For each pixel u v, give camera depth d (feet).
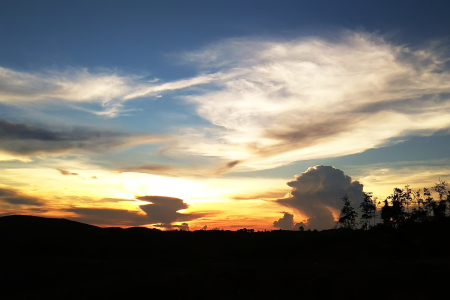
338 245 169.89
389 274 84.48
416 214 182.19
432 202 183.32
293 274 91.45
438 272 81.87
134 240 208.54
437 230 157.58
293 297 83.56
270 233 246.88
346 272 89.97
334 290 83.46
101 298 92.84
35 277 130.62
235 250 187.93
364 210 205.05
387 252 143.95
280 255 171.12
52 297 106.32
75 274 130.11
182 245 206.39
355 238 175.63
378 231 176.45
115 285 98.02
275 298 84.02
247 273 93.66
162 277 97.30
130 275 109.19
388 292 79.30
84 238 204.44
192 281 92.89
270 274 92.73
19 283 127.75
